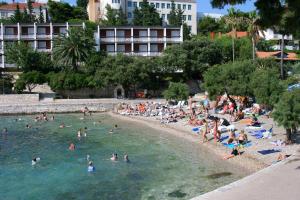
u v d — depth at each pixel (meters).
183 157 42.62
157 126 64.62
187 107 78.12
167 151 46.00
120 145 50.56
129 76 97.12
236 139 46.19
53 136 58.41
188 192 30.86
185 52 106.25
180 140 52.44
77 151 47.31
